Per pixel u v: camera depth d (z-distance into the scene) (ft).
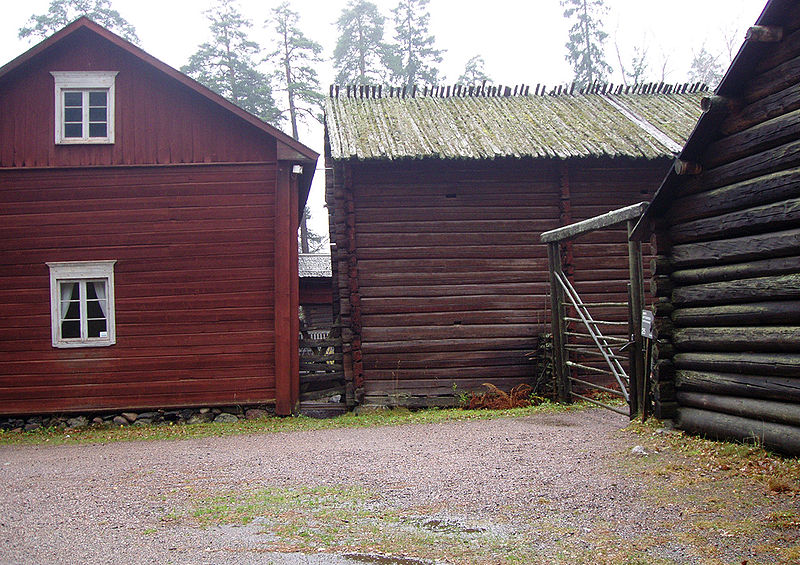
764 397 23.22
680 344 28.02
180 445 34.35
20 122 42.78
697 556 15.01
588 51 118.21
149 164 43.04
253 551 16.22
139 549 16.63
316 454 29.07
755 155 23.53
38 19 104.88
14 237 42.32
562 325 42.29
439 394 44.80
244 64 110.01
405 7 121.19
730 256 24.82
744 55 22.71
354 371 44.24
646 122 50.47
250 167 43.65
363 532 17.52
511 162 45.85
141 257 42.78
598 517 18.11
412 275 45.06
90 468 28.50
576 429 31.91
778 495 18.81
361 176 45.16
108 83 43.27
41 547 17.03
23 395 41.75
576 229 37.32
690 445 25.36
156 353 42.55
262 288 43.29
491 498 20.36
